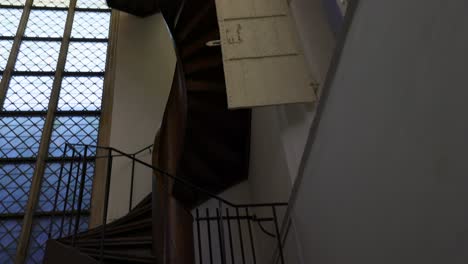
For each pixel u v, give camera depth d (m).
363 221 1.78
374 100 1.59
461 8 1.06
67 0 8.27
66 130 6.20
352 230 1.92
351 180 1.87
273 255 3.79
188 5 4.34
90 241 3.66
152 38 7.27
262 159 4.48
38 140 6.06
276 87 3.11
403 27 1.36
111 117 6.09
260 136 4.52
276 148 3.76
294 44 3.32
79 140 6.08
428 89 1.23
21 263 4.68
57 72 6.84
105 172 5.54
